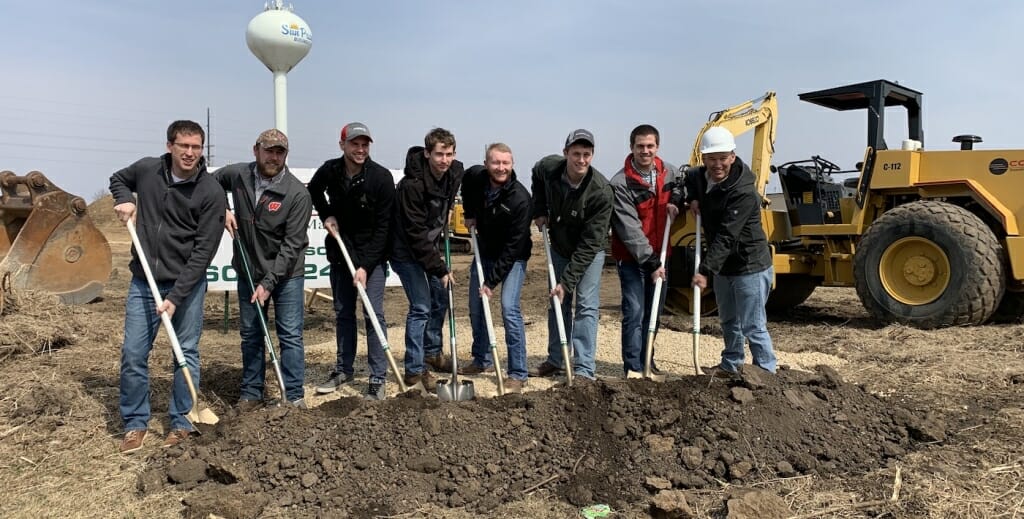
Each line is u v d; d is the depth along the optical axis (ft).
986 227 23.70
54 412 14.87
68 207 30.22
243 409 15.17
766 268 16.33
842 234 27.61
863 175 27.12
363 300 15.66
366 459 11.91
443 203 16.14
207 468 11.82
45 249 29.84
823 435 12.92
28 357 20.03
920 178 26.05
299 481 11.48
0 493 11.52
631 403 13.46
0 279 22.25
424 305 17.17
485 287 16.22
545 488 11.58
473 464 12.06
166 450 12.87
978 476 11.46
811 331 25.76
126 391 13.34
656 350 22.15
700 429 12.82
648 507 10.83
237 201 14.78
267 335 14.96
